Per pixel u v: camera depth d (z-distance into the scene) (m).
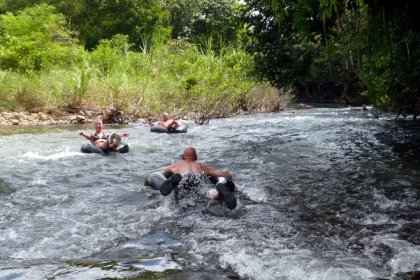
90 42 37.12
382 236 4.43
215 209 5.43
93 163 8.74
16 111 18.80
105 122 18.45
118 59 27.75
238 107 24.05
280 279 3.38
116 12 38.84
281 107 26.58
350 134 13.41
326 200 5.93
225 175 6.48
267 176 7.46
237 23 15.62
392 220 5.00
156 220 5.04
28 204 5.77
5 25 28.44
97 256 3.95
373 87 13.42
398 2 9.40
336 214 5.26
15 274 3.46
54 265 3.69
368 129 14.68
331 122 17.52
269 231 4.63
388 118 18.73
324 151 10.16
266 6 13.53
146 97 21.06
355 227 4.75
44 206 5.69
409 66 11.91
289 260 3.75
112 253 4.01
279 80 16.36
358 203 5.75
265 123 17.69
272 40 15.15
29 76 21.45
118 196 6.20
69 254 4.02
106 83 21.33
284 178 7.30
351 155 9.53
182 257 3.87
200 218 5.10
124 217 5.18
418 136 12.62
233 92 22.95
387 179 7.12
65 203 5.84
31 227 4.82
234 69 25.00
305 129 15.09
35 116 18.19
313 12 9.48
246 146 11.09
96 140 10.55
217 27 42.59
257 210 5.43
